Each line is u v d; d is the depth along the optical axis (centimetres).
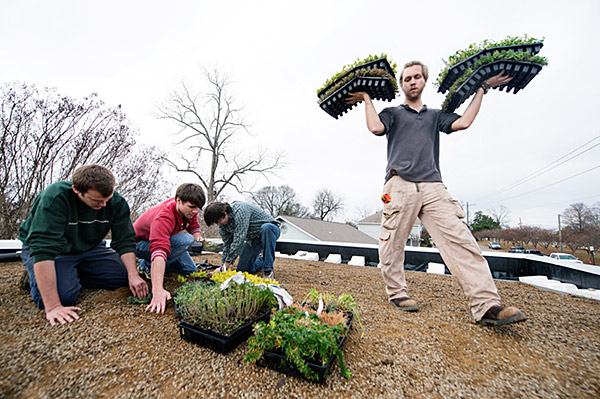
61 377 123
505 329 183
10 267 328
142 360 138
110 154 620
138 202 720
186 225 281
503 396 117
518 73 217
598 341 167
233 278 193
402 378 129
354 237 2450
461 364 142
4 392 112
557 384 125
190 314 164
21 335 155
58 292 192
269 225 332
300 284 311
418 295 277
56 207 181
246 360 131
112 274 235
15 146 499
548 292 301
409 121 233
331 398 115
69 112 541
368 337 170
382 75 222
